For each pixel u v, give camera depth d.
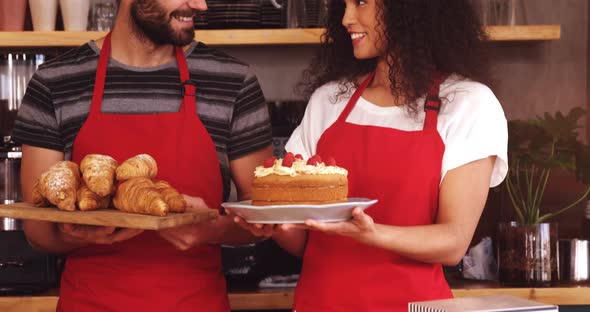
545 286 2.19
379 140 1.54
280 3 2.42
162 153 1.66
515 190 2.40
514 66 2.69
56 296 2.14
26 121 1.69
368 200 1.38
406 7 1.53
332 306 1.51
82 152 1.66
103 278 1.63
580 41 2.69
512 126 2.27
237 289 2.21
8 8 2.36
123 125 1.67
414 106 1.53
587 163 2.24
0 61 2.36
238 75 1.74
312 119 1.69
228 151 1.75
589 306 2.18
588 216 2.42
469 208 1.47
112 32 1.75
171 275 1.63
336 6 1.71
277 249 2.27
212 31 2.37
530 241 2.20
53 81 1.70
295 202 1.39
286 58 2.71
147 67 1.72
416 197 1.49
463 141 1.48
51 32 2.34
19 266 2.17
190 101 1.69
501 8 2.38
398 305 1.48
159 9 1.59
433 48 1.58
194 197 1.57
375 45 1.57
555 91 2.69
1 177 2.23
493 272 2.34
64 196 1.39
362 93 1.64
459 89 1.55
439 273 1.54
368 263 1.50
